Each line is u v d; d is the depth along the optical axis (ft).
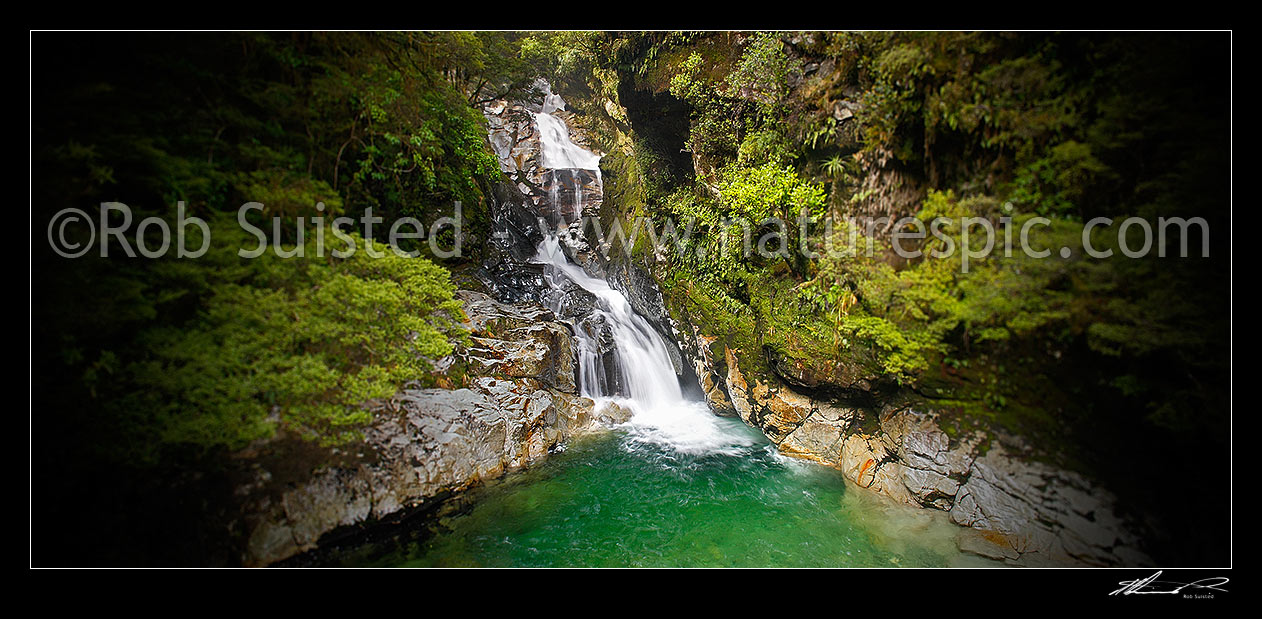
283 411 18.62
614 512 21.85
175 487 16.30
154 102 17.58
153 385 16.31
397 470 20.34
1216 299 14.34
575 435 29.43
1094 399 16.58
